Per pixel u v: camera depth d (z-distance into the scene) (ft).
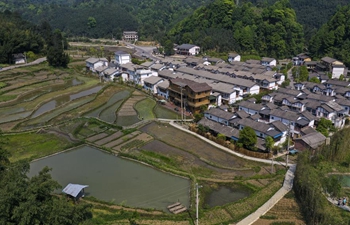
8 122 217.56
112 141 189.37
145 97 283.79
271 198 128.36
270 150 168.66
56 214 77.87
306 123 188.55
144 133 200.75
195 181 143.02
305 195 120.37
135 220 114.01
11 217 73.72
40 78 347.56
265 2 567.59
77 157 170.91
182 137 195.00
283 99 236.84
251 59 430.61
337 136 168.55
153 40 627.87
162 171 154.92
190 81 256.32
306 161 148.97
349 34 410.11
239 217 115.65
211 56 459.32
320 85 273.54
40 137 193.98
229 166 159.74
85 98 277.03
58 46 470.80
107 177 149.07
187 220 115.03
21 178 83.92
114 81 334.85
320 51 430.20
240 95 263.49
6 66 383.45
